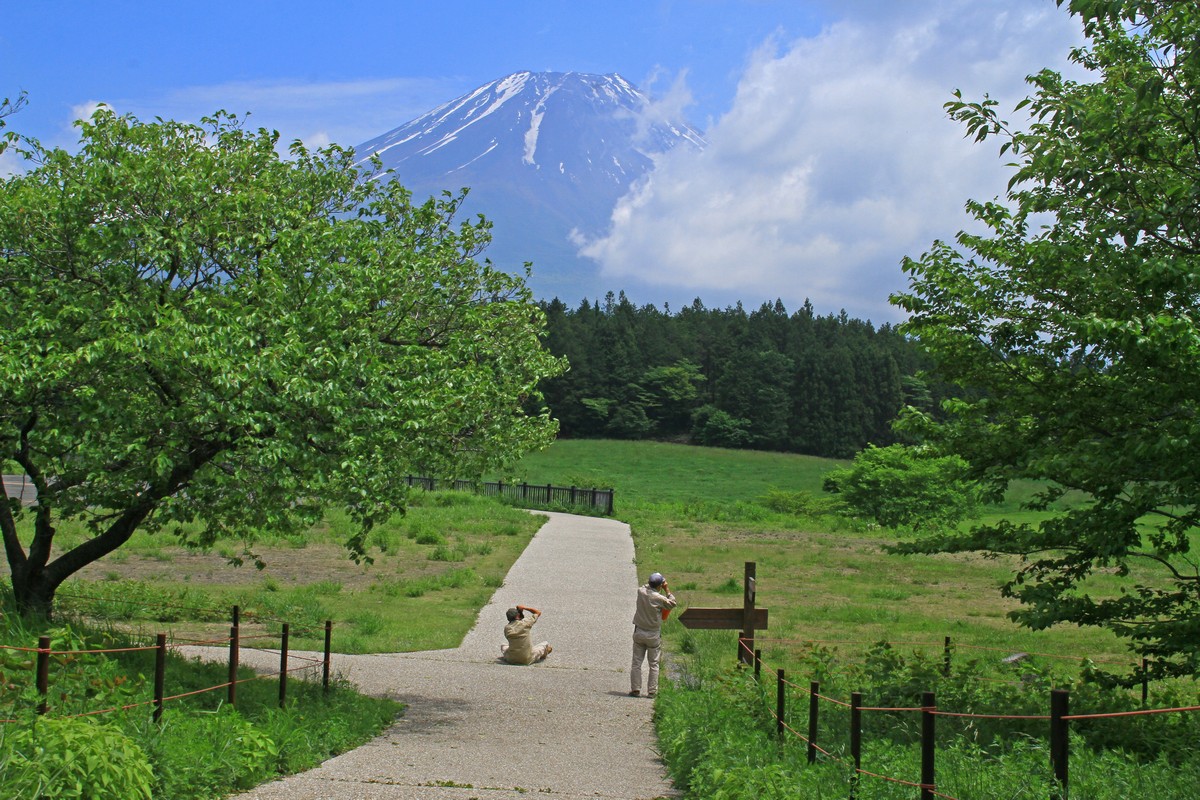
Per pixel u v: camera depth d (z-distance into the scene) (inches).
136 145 429.1
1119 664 549.0
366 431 390.0
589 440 4185.5
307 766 307.1
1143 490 306.3
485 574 916.0
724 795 244.7
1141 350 298.7
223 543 1004.6
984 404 379.9
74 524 984.3
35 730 217.0
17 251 414.0
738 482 3326.8
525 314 500.4
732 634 657.0
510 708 448.8
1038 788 212.4
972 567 1091.3
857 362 4124.0
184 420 380.8
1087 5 300.4
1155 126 327.3
